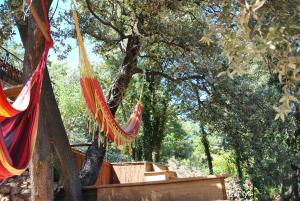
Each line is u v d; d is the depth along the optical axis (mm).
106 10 9422
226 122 10023
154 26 8680
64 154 6438
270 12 1939
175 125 20281
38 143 5371
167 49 10148
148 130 14820
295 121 12148
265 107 9711
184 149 25000
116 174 10102
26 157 3662
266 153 10508
